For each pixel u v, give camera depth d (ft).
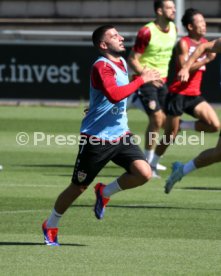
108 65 97.66
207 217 117.29
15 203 126.82
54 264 90.99
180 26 252.62
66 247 99.14
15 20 363.35
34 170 160.35
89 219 115.44
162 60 160.25
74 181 100.01
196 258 94.12
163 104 159.33
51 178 151.23
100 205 103.04
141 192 137.90
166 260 93.09
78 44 256.93
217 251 97.45
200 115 153.38
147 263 91.66
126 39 255.91
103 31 98.78
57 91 259.80
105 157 99.66
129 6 362.74
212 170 164.35
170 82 246.06
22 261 92.22
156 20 160.45
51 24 353.10
